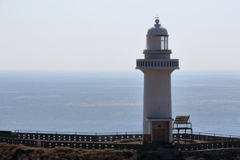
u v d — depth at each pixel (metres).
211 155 75.44
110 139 87.25
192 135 89.94
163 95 80.94
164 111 81.06
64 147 77.94
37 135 88.38
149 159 73.81
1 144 81.38
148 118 80.44
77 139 86.62
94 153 75.00
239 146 79.06
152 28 81.19
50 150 77.31
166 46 81.00
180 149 76.00
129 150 75.56
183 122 82.12
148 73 81.00
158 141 81.00
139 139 86.00
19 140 82.12
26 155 77.31
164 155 74.75
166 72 80.50
